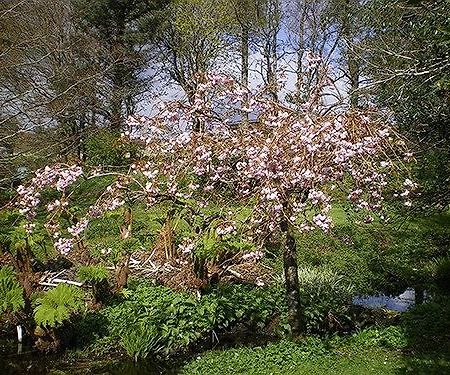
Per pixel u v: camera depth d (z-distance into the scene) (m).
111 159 15.38
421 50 5.69
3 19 11.73
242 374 5.11
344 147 4.64
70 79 13.28
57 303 5.90
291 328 5.89
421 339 5.87
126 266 7.06
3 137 11.09
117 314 6.38
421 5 5.62
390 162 4.96
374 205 5.25
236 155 5.56
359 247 9.97
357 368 5.13
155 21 22.00
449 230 10.80
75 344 6.14
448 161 6.57
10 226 9.16
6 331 6.42
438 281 8.84
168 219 7.96
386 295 8.56
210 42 21.16
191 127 6.00
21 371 5.57
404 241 10.33
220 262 7.25
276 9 20.22
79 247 8.48
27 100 11.92
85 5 21.59
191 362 5.59
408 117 6.34
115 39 21.91
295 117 5.23
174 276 7.28
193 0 20.88
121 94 17.09
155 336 5.82
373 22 6.83
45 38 12.95
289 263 5.82
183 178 6.36
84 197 13.38
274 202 4.98
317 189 4.89
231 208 5.97
